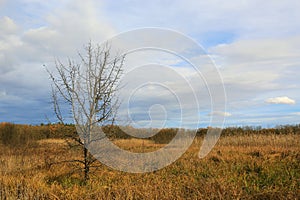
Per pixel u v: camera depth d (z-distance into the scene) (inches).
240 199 235.1
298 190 242.7
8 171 357.7
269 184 273.4
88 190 267.1
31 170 354.0
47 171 348.2
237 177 294.5
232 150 471.5
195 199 233.0
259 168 326.3
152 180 297.1
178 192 249.9
